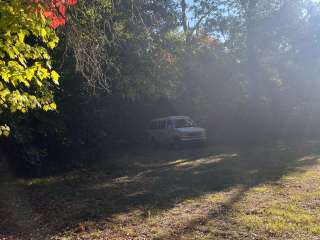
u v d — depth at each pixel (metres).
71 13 8.66
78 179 14.92
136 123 27.52
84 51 8.34
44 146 17.12
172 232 7.75
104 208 10.05
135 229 8.09
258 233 7.45
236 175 14.20
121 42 16.55
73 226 8.46
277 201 9.94
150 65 18.42
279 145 24.42
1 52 5.09
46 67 5.74
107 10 11.27
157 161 19.50
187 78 28.27
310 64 31.92
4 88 5.37
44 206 10.48
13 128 13.78
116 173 16.11
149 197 11.22
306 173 13.89
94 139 19.56
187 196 11.09
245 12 31.42
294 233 7.37
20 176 15.59
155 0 17.58
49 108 5.80
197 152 22.44
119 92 19.58
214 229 7.80
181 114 29.28
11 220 9.08
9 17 4.73
